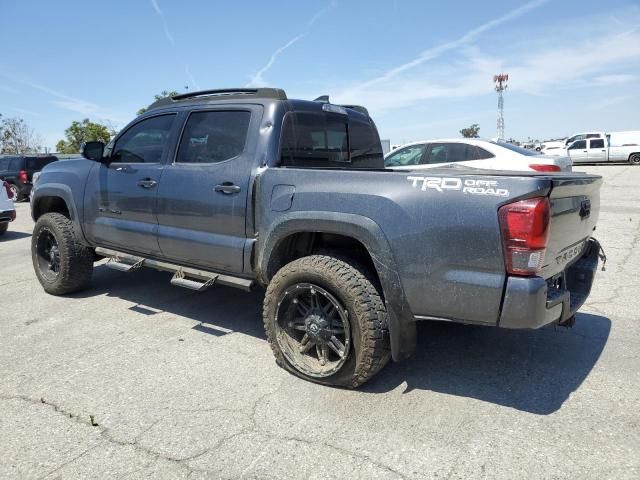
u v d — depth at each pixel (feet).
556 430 9.25
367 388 10.98
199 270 13.83
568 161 29.07
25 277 21.38
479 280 9.16
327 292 10.57
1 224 33.53
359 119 16.26
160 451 8.82
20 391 11.02
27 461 8.59
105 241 16.46
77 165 17.40
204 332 14.47
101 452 8.82
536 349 12.91
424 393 10.73
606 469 8.13
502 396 10.57
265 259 11.91
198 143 13.67
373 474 8.14
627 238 27.09
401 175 10.09
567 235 10.23
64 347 13.44
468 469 8.21
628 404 10.12
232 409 10.16
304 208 11.09
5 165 62.08
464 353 12.76
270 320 11.60
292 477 8.11
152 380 11.46
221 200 12.69
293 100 13.17
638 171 79.15
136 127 15.46
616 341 13.28
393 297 9.95
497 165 27.99
